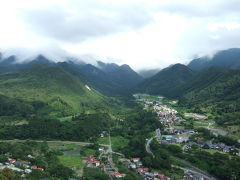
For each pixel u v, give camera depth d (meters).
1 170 184.75
